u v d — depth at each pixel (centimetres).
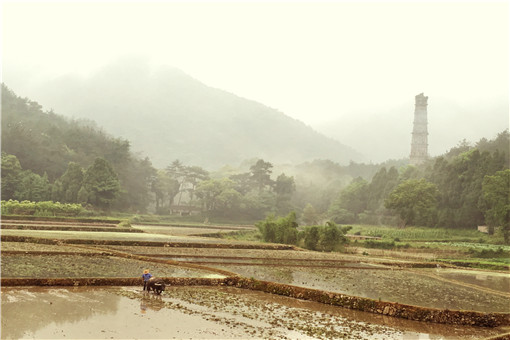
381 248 9075
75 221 8706
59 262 2984
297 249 6631
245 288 2931
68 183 13650
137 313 1862
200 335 1606
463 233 12125
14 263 2742
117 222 9331
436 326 2280
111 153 18475
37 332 1453
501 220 10762
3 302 1836
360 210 19738
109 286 2458
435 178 15675
